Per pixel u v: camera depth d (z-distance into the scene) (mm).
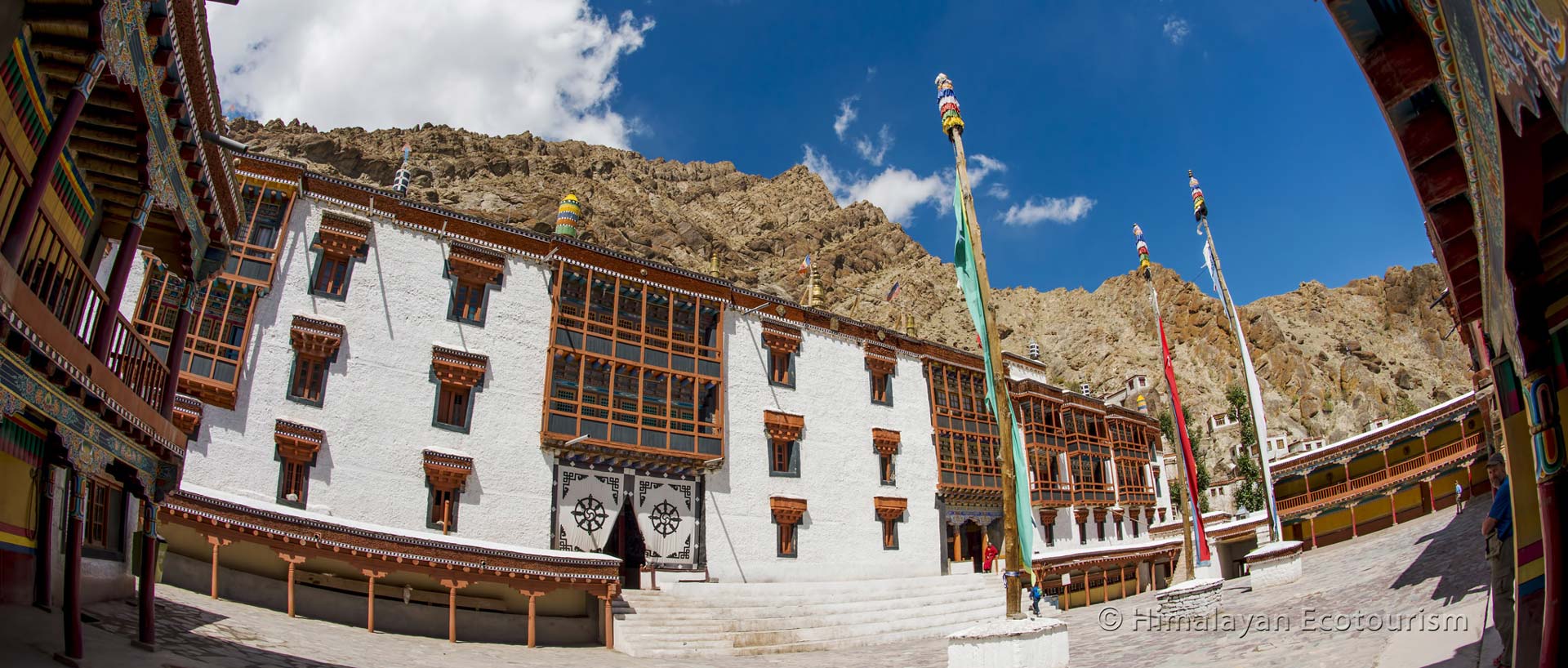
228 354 27375
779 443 40156
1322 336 120062
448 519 29828
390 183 96875
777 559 37812
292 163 30156
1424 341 118875
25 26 9250
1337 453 49656
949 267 129125
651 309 37812
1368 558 30891
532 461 32094
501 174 109500
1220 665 14727
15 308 8391
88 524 15242
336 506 27844
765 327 41125
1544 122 5152
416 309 31406
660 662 24047
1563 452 6871
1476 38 4570
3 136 9008
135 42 10070
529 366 33094
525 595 24656
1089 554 41906
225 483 26172
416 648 20609
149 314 26297
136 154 11844
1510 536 10859
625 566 36000
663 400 36281
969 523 47875
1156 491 62594
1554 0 3139
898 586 38594
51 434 10586
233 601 21000
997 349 16766
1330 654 13523
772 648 27516
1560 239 6652
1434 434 45875
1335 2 6461
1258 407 31250
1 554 11602
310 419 28250
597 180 121000
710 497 36469
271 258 28953
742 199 151375
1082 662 17750
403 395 30203
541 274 34625
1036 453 51500
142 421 12492
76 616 11023
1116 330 122438
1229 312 32250
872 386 45125
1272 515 30172
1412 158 7547
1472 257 8836
